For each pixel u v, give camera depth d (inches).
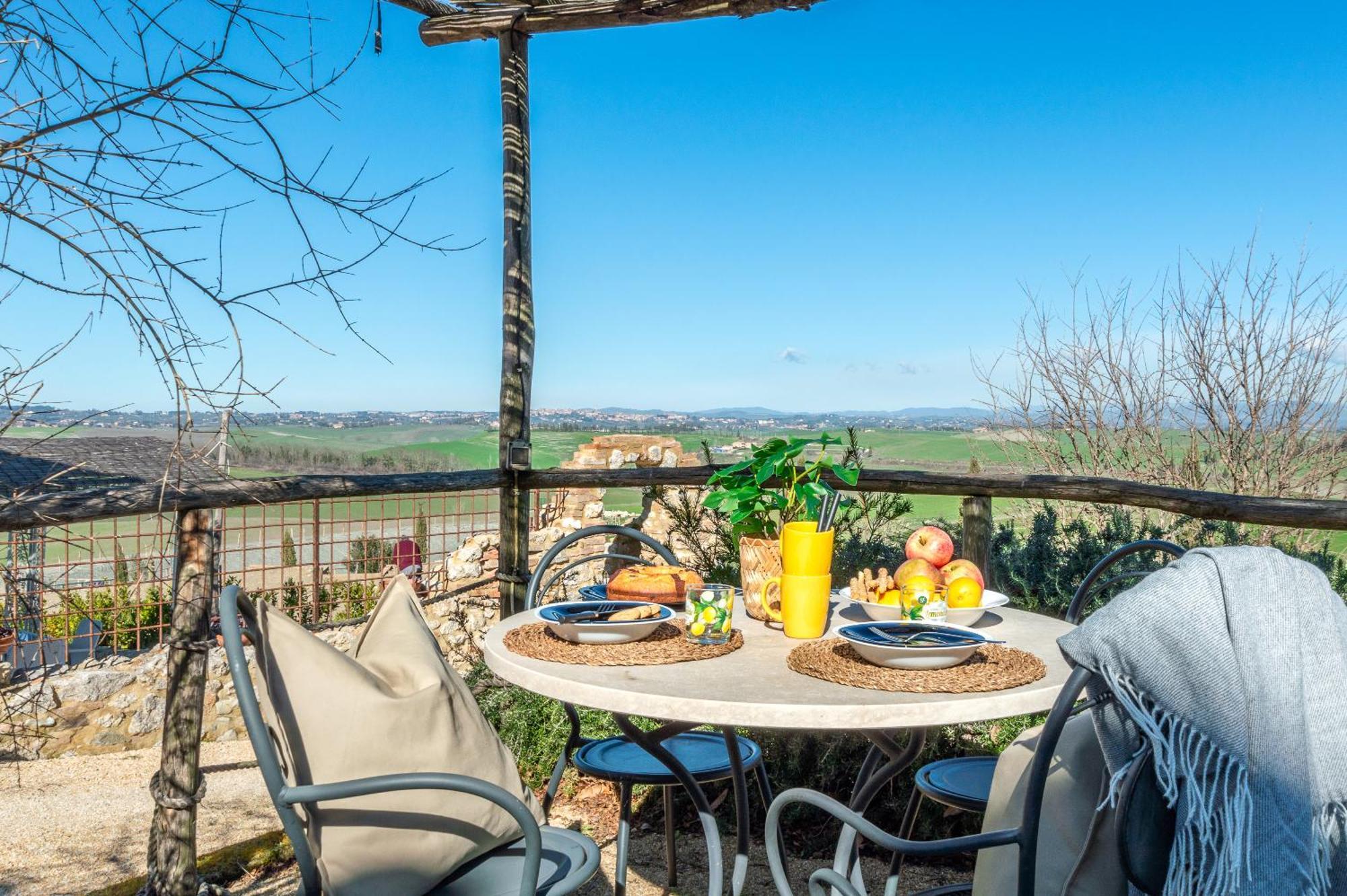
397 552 243.4
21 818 168.9
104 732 224.7
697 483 164.4
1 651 98.5
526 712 153.1
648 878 119.6
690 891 115.4
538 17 166.7
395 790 55.8
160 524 91.4
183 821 92.8
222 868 122.6
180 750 92.9
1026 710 61.7
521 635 79.9
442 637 247.1
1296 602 47.2
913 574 82.1
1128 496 125.8
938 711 59.2
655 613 78.4
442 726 61.7
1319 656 46.8
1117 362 274.8
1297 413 250.8
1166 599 47.5
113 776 204.1
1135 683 47.4
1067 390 281.0
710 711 59.7
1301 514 107.7
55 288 81.2
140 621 226.5
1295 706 45.2
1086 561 158.1
